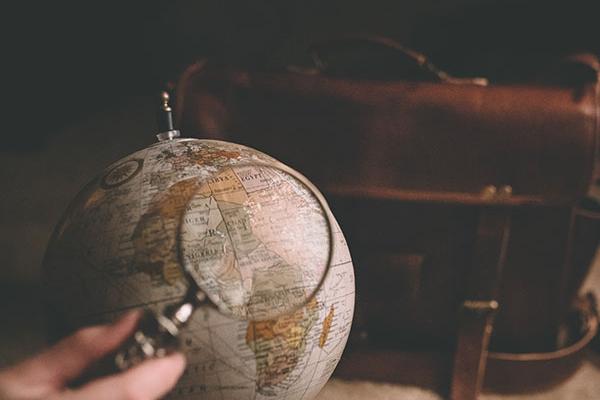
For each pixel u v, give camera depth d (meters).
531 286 1.25
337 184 1.19
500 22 2.29
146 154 0.80
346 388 1.32
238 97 1.19
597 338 1.44
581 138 1.13
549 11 2.24
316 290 0.67
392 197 1.18
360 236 1.24
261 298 0.67
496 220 1.18
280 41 2.77
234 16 2.80
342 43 1.20
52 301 0.74
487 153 1.15
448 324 1.28
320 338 0.72
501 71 2.02
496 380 1.29
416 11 2.58
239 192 0.73
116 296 0.68
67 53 2.72
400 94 1.18
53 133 2.62
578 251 1.24
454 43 2.35
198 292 0.61
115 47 2.84
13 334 1.46
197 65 1.22
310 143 1.18
